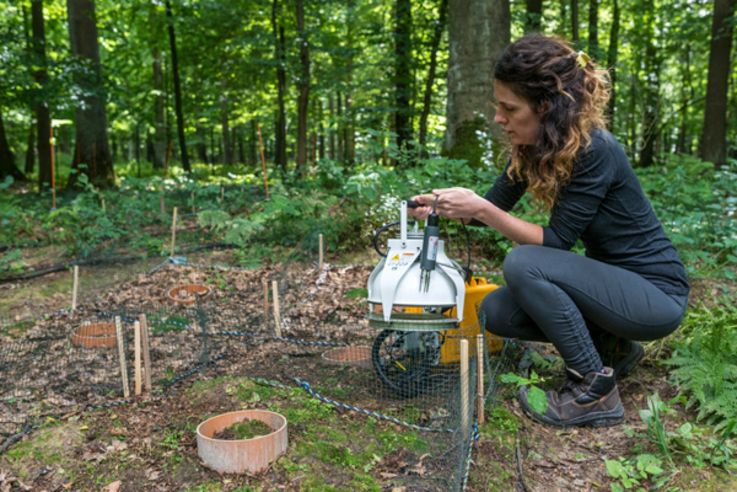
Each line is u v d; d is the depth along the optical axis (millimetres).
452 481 1847
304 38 11461
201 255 5770
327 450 2047
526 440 2207
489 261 4723
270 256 5516
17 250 5719
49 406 2494
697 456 2023
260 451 1948
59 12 15297
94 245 5918
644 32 17000
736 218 4926
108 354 3104
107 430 2254
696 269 4180
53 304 4371
